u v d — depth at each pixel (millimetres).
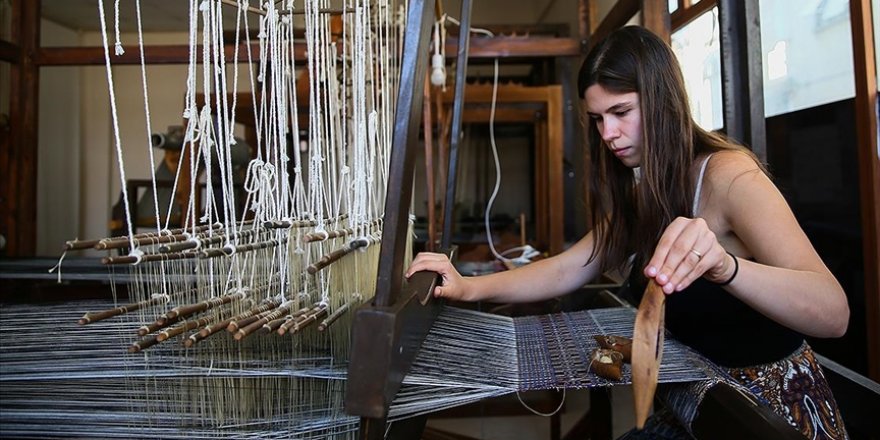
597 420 1511
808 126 1598
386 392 534
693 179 863
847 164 1477
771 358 837
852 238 1480
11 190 2154
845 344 1546
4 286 1646
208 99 684
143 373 728
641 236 945
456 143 1389
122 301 1154
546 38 2281
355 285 888
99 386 761
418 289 727
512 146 5508
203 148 686
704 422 647
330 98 975
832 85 1494
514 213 5488
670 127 857
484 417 2232
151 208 2818
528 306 1716
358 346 538
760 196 761
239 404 737
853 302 1503
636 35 875
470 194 5492
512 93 2705
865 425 893
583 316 1110
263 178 781
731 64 1189
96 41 2986
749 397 639
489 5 5672
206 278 713
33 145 2191
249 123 2537
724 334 850
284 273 764
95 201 4098
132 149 4113
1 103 2344
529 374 745
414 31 562
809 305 665
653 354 503
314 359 754
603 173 1124
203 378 734
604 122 913
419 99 585
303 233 802
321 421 728
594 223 1158
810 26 1552
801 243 725
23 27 2145
